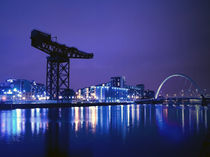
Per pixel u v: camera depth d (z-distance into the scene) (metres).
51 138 24.11
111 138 24.44
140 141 22.92
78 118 50.75
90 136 25.61
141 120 46.31
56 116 56.50
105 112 79.25
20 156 16.84
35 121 42.62
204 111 86.31
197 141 22.97
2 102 100.75
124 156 17.19
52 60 121.12
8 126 34.25
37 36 101.62
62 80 124.38
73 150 18.83
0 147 19.69
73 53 124.06
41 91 187.25
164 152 18.45
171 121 44.16
